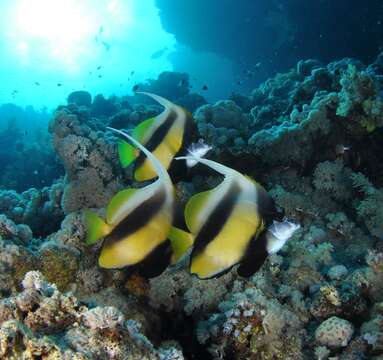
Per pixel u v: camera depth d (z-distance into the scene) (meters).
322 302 1.01
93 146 1.63
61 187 1.88
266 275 1.12
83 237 1.10
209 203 0.53
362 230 1.48
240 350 0.88
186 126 0.68
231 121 2.13
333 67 3.71
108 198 1.57
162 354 0.61
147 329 0.99
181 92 6.21
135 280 1.05
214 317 0.95
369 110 1.58
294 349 0.89
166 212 0.57
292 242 1.25
